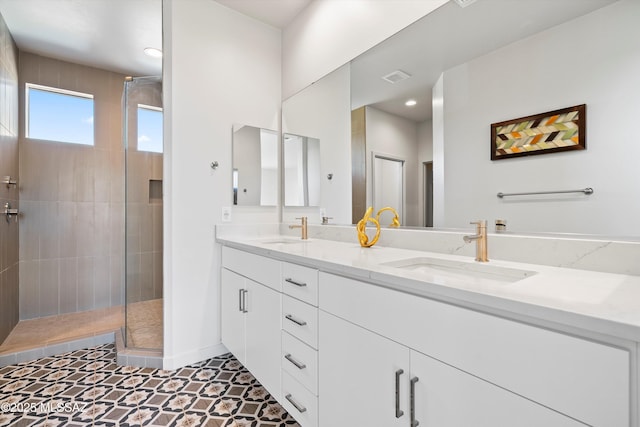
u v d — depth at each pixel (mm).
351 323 1028
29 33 2439
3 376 1838
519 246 1104
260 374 1583
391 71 1596
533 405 608
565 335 570
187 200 1982
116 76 3113
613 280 806
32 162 2703
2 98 2213
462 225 1317
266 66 2375
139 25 2361
